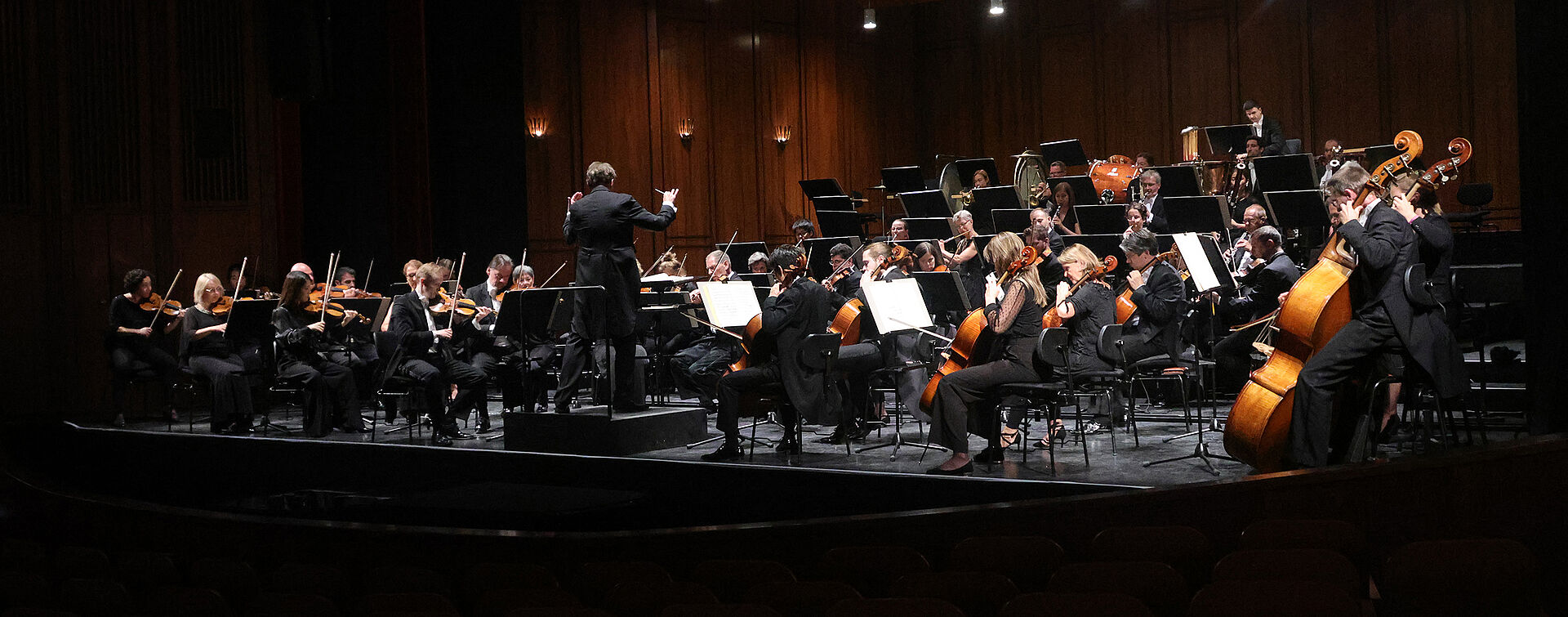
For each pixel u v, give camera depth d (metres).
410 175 11.61
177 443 8.06
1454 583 2.50
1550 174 5.16
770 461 6.15
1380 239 4.70
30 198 10.67
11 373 10.56
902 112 15.68
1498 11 12.16
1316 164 12.08
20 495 5.86
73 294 10.80
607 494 6.24
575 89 12.75
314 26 10.22
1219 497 3.97
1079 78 14.66
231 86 11.32
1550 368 5.18
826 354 6.10
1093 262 6.18
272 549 4.58
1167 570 2.72
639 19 13.19
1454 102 12.41
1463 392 4.74
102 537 5.27
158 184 11.09
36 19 10.68
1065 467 5.63
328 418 7.79
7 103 10.60
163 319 8.65
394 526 4.39
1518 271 6.70
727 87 13.93
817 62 14.77
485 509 5.96
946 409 5.59
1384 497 4.00
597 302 6.64
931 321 6.14
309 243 11.78
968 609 2.83
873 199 15.33
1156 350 6.59
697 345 8.61
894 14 15.63
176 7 11.12
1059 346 5.51
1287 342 5.00
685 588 2.91
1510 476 4.11
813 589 2.84
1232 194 9.94
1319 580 2.65
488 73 11.75
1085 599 2.41
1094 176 11.36
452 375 7.51
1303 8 13.24
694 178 13.62
